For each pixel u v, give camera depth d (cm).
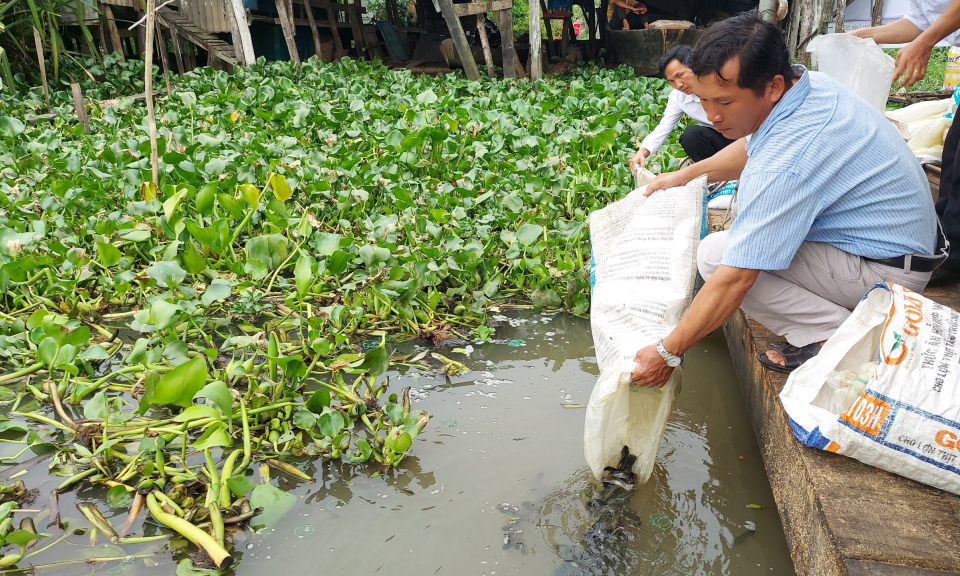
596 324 244
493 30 1454
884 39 375
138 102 867
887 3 1174
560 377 320
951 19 304
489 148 585
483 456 262
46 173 518
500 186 498
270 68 990
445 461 260
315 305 379
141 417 279
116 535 219
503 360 335
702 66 197
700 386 316
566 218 493
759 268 201
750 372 282
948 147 310
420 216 433
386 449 254
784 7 830
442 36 1429
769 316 250
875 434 187
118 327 356
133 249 411
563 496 240
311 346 304
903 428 184
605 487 243
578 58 1343
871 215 215
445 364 328
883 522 175
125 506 231
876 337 209
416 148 560
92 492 241
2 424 272
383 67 1123
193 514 224
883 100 374
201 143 553
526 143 591
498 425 282
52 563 208
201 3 1098
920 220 219
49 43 994
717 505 239
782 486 217
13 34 950
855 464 196
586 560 213
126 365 319
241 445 263
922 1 352
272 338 283
